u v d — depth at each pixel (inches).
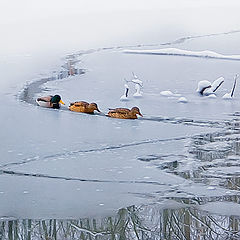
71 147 352.2
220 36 1059.3
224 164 321.4
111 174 301.9
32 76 639.8
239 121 430.3
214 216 250.1
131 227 238.8
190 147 356.5
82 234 233.3
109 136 379.6
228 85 588.7
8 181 290.5
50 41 976.3
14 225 240.8
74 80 616.4
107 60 784.9
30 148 349.1
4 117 432.8
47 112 452.8
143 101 504.1
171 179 295.1
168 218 246.8
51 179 293.6
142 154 339.3
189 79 628.1
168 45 950.4
